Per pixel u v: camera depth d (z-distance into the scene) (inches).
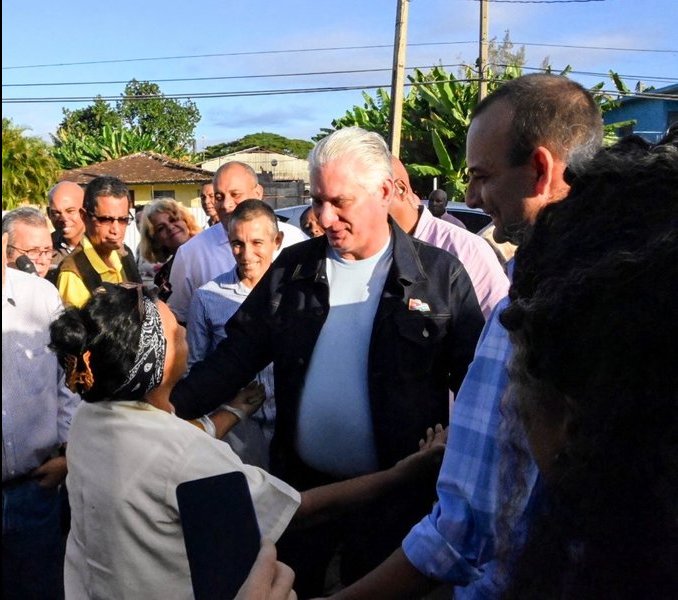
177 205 234.2
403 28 656.4
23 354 108.5
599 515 26.0
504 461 39.0
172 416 70.8
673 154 28.2
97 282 160.9
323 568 97.9
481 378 54.7
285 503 71.1
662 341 24.6
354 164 91.3
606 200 28.0
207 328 138.1
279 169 1785.2
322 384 94.1
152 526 66.8
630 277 25.2
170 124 2596.0
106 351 67.3
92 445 69.6
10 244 145.9
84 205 164.1
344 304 94.4
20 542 109.2
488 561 53.0
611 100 802.2
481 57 752.3
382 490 82.4
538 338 27.3
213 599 44.9
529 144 69.6
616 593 25.6
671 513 25.0
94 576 69.1
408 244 94.6
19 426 107.6
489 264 121.8
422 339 91.0
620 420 25.3
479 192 75.0
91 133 2217.0
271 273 99.8
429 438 88.3
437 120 769.6
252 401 104.0
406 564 55.1
